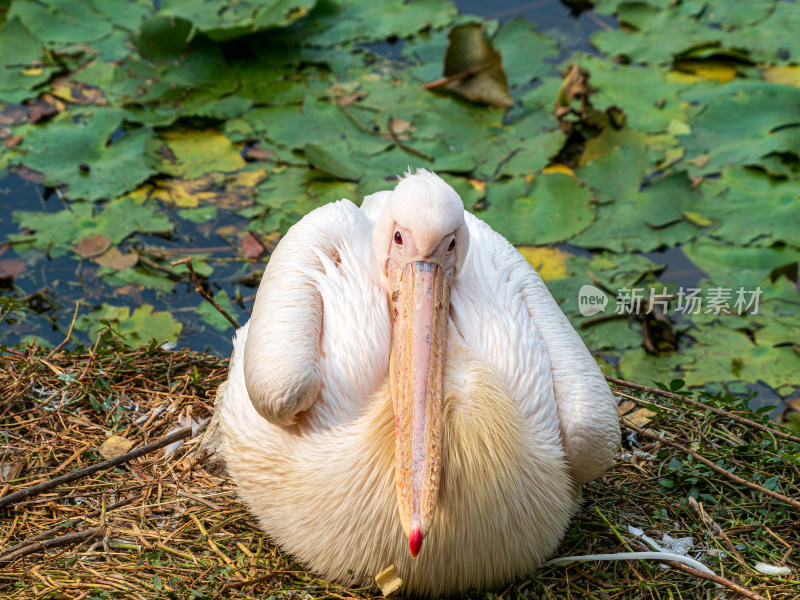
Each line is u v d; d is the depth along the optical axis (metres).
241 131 8.59
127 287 7.19
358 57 9.56
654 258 7.45
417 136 8.55
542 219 7.74
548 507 4.30
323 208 5.14
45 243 7.46
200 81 9.10
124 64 9.30
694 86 9.12
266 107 8.87
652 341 7.00
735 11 10.16
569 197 7.89
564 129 8.66
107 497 4.93
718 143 8.50
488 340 4.44
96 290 7.15
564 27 10.04
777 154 8.35
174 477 5.10
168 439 5.25
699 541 4.82
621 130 8.58
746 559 4.70
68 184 7.96
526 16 10.19
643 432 5.45
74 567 4.45
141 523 4.75
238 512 4.86
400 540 4.13
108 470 5.09
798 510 4.94
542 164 8.30
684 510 4.98
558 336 4.65
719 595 4.45
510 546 4.20
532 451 4.21
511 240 7.59
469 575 4.21
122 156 8.25
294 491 4.36
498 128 8.73
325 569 4.40
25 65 9.22
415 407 3.95
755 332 7.01
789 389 6.57
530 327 4.57
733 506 5.00
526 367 4.41
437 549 4.11
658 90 9.08
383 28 9.95
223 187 8.00
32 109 8.69
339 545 4.26
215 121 8.74
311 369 4.29
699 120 8.73
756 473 5.14
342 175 7.94
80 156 8.23
